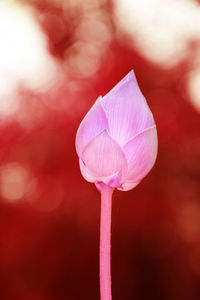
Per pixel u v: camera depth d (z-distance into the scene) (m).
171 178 3.87
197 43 3.94
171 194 3.85
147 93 3.94
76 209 3.74
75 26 4.03
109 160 0.94
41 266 3.83
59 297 3.90
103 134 0.93
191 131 3.86
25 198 3.75
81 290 3.95
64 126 3.68
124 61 3.88
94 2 4.09
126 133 0.94
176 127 3.85
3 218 3.74
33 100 3.72
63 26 4.00
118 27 4.06
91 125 0.94
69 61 3.95
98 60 3.93
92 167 0.94
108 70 3.85
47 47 3.93
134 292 4.05
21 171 3.72
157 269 4.04
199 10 3.95
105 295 0.91
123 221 3.80
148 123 0.95
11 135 3.68
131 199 3.81
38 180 3.71
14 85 3.71
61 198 3.73
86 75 3.89
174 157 3.85
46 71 3.82
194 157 3.85
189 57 3.95
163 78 3.95
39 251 3.80
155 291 4.07
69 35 3.99
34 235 3.78
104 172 0.94
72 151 3.69
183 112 3.88
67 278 3.92
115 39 4.03
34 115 3.71
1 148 3.69
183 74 3.94
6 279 3.78
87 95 3.78
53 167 3.70
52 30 3.96
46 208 3.76
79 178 3.71
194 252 4.01
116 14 4.07
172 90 3.93
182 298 4.05
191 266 4.04
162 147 3.86
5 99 3.69
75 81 3.82
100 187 0.94
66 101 3.74
